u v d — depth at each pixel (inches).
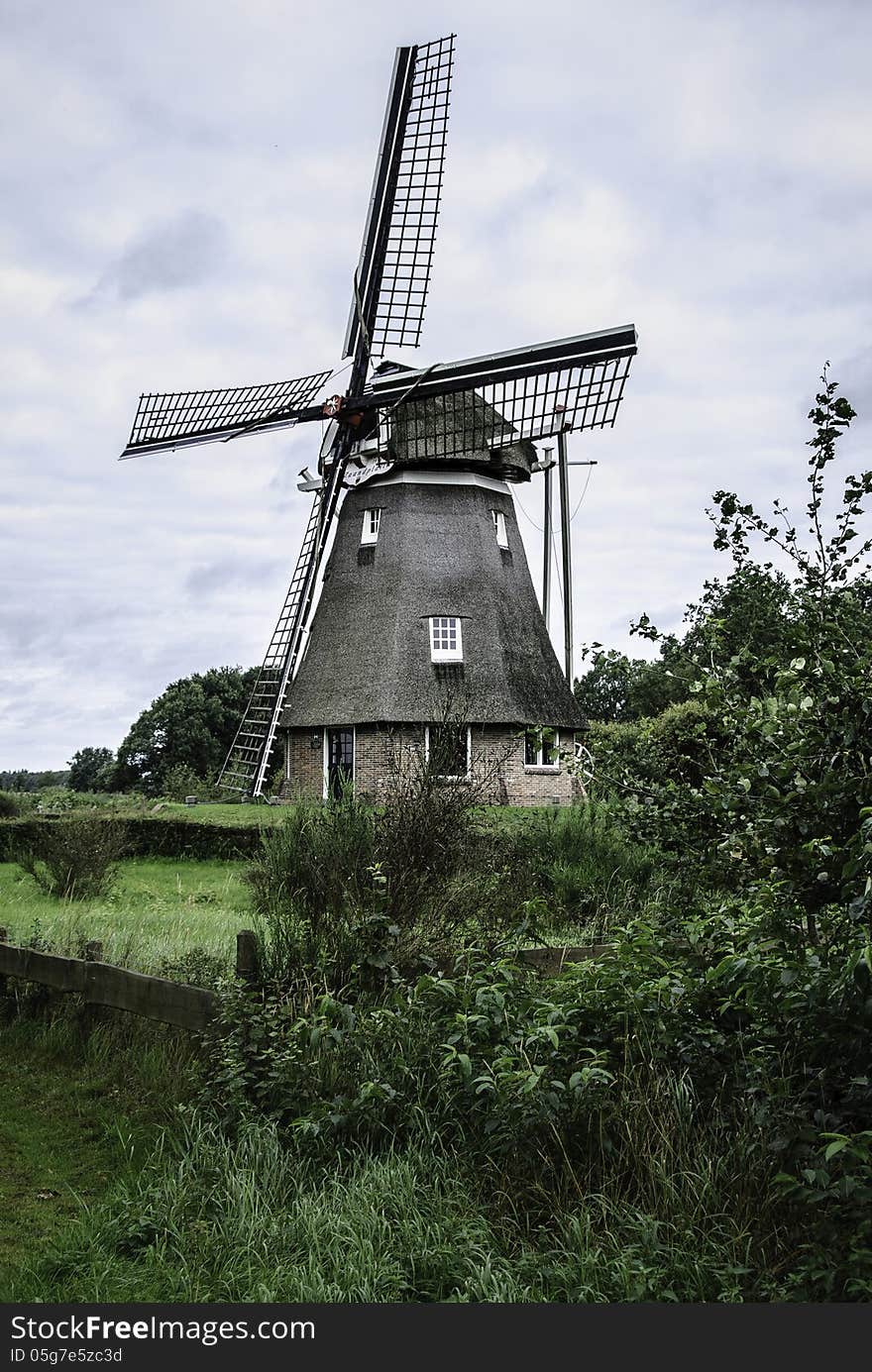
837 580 217.2
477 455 1213.1
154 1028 322.3
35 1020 362.0
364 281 1190.9
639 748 270.2
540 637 1240.2
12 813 1407.5
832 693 190.4
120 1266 202.1
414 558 1200.8
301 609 1218.0
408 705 1135.6
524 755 1155.3
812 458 220.4
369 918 284.8
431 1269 196.4
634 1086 223.0
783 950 208.2
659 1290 183.9
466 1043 232.7
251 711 1262.3
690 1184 202.1
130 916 556.7
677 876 282.5
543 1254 197.3
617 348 1054.4
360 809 478.3
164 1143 259.1
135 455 1280.8
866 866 178.4
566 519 1198.9
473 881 379.2
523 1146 222.4
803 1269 180.2
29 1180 249.3
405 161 1162.0
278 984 286.5
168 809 1098.1
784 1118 201.0
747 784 193.9
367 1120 239.1
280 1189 225.0
